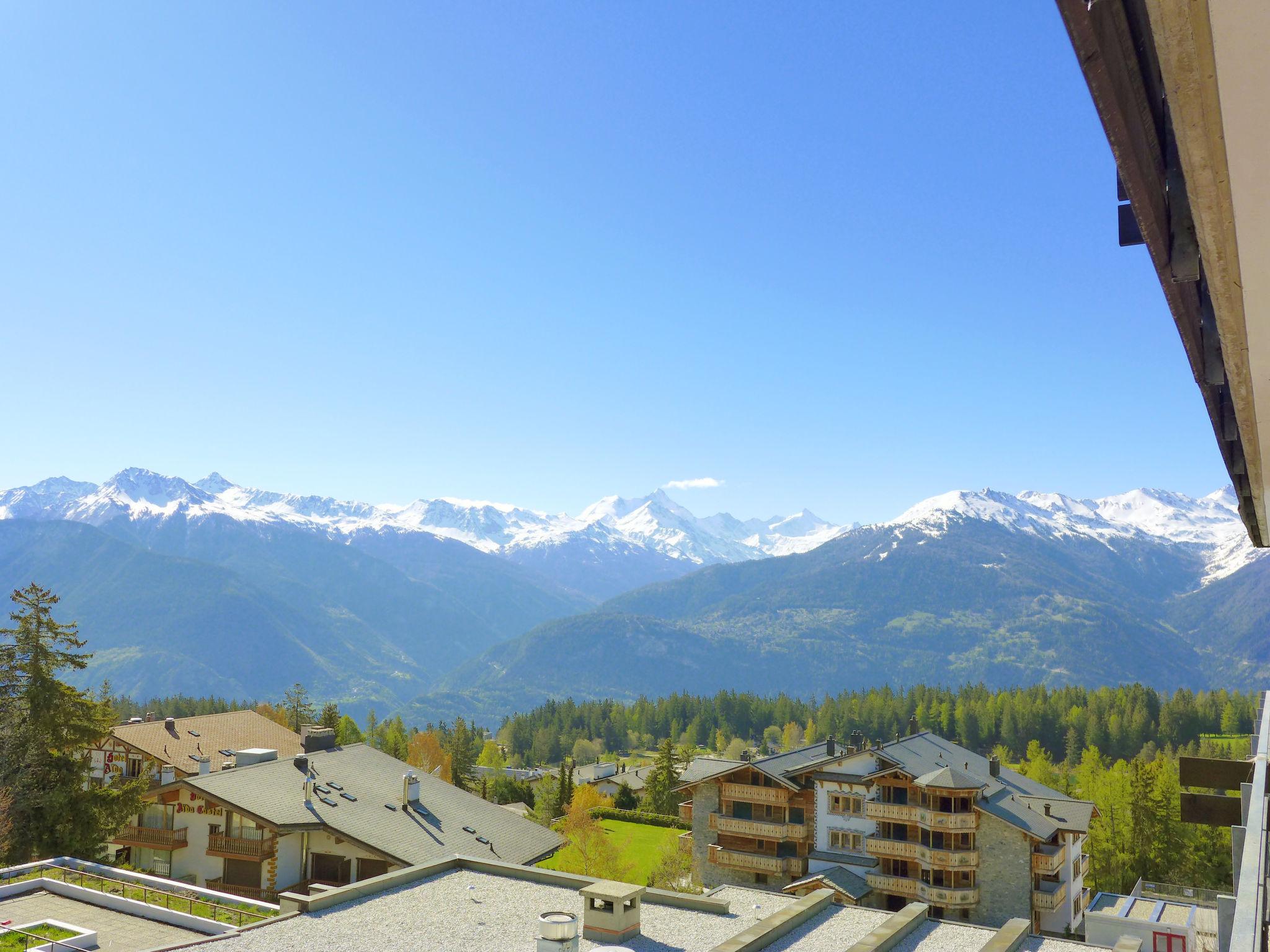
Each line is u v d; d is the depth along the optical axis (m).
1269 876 6.12
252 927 21.92
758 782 66.94
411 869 26.88
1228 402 6.79
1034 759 139.25
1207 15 1.86
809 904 23.44
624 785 121.19
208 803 46.53
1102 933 50.69
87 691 50.78
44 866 36.62
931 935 22.00
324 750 55.31
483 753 178.25
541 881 26.72
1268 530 9.97
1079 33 2.45
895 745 68.06
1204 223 2.84
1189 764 14.66
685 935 22.06
